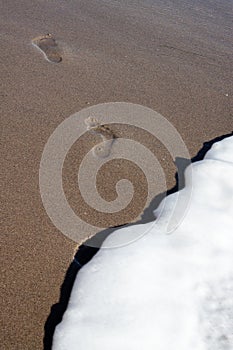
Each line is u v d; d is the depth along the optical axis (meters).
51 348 1.88
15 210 2.44
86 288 2.12
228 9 5.35
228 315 2.11
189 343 1.96
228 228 2.54
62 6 4.65
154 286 2.17
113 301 2.07
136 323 1.99
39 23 4.21
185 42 4.42
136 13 4.82
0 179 2.59
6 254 2.21
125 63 3.89
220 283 2.24
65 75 3.57
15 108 3.12
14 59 3.63
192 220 2.56
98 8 4.77
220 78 3.97
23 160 2.74
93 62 3.81
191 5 5.30
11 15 4.25
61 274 2.19
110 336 1.93
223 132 3.34
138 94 3.54
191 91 3.72
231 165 2.99
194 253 2.37
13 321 1.96
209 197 2.74
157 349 1.91
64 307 2.05
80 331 1.94
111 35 4.28
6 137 2.87
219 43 4.52
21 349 1.88
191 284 2.21
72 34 4.15
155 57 4.08
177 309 2.08
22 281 2.12
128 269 2.22
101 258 2.27
